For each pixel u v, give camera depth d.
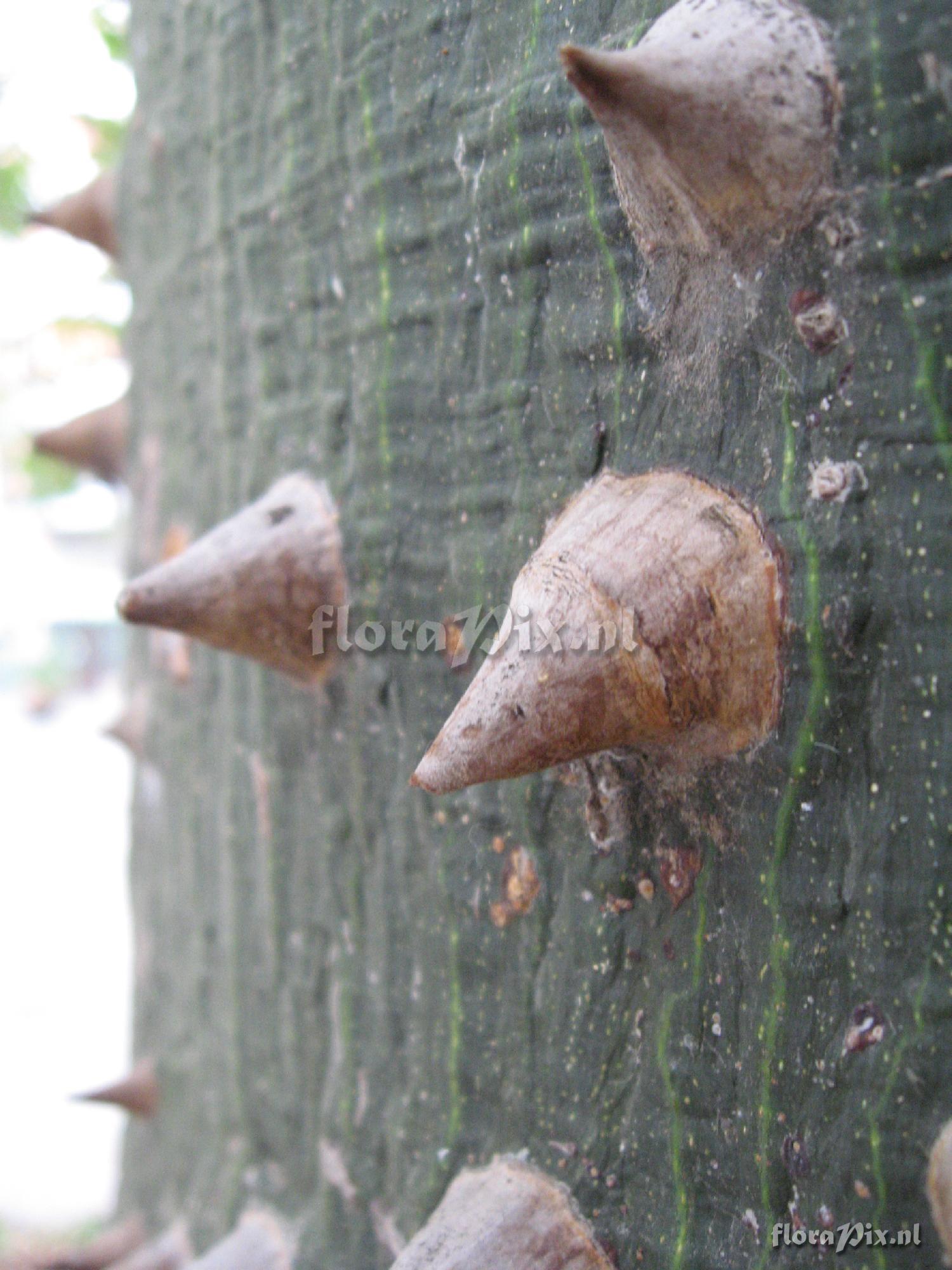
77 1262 0.25
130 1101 0.25
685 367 0.13
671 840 0.14
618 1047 0.14
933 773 0.12
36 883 0.79
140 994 0.27
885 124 0.12
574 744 0.13
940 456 0.12
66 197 0.29
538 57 0.14
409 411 0.16
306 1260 0.18
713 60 0.12
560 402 0.14
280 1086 0.20
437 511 0.16
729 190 0.12
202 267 0.21
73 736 1.22
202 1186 0.22
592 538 0.13
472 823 0.16
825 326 0.12
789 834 0.13
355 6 0.17
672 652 0.13
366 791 0.17
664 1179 0.14
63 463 0.32
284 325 0.18
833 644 0.12
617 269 0.14
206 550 0.17
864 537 0.12
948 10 0.12
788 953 0.13
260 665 0.19
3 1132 0.51
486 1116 0.16
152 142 0.23
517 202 0.15
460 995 0.16
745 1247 0.13
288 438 0.18
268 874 0.19
